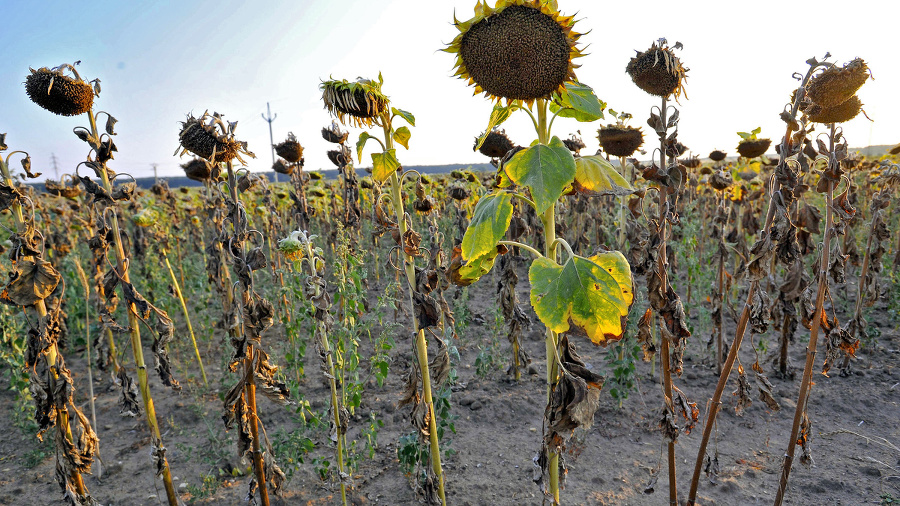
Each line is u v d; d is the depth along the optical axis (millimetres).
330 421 3557
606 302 1755
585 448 4156
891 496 3369
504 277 5039
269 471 3080
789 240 2404
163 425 4879
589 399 2006
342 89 2258
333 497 3652
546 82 1672
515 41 1584
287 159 6750
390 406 4902
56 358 2852
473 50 1661
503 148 3756
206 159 2615
